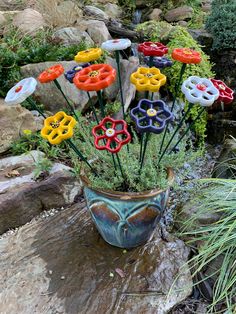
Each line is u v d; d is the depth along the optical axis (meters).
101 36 2.70
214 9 2.76
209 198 1.67
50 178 1.78
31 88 1.22
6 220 1.72
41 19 2.81
